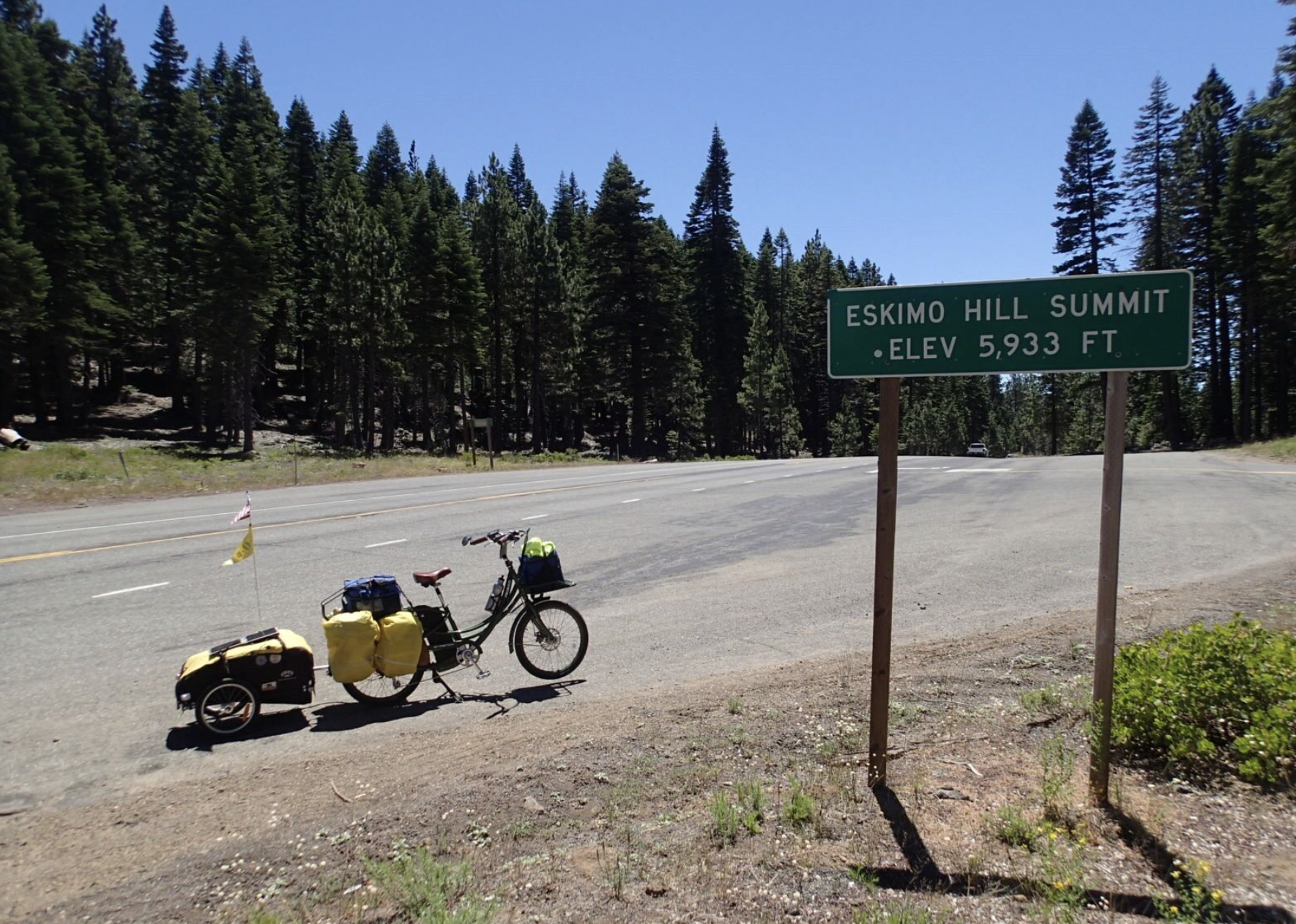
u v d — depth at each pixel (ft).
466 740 16.75
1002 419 399.24
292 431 205.36
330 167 244.22
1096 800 12.16
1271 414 177.58
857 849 11.31
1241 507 48.08
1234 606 23.94
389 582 19.88
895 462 12.92
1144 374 196.75
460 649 20.20
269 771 15.58
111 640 24.57
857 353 12.89
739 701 17.76
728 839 11.76
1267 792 12.32
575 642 22.04
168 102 210.38
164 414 192.44
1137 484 64.54
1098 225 175.52
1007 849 11.19
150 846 12.69
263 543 41.32
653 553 38.24
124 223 176.24
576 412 241.35
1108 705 12.09
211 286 154.71
